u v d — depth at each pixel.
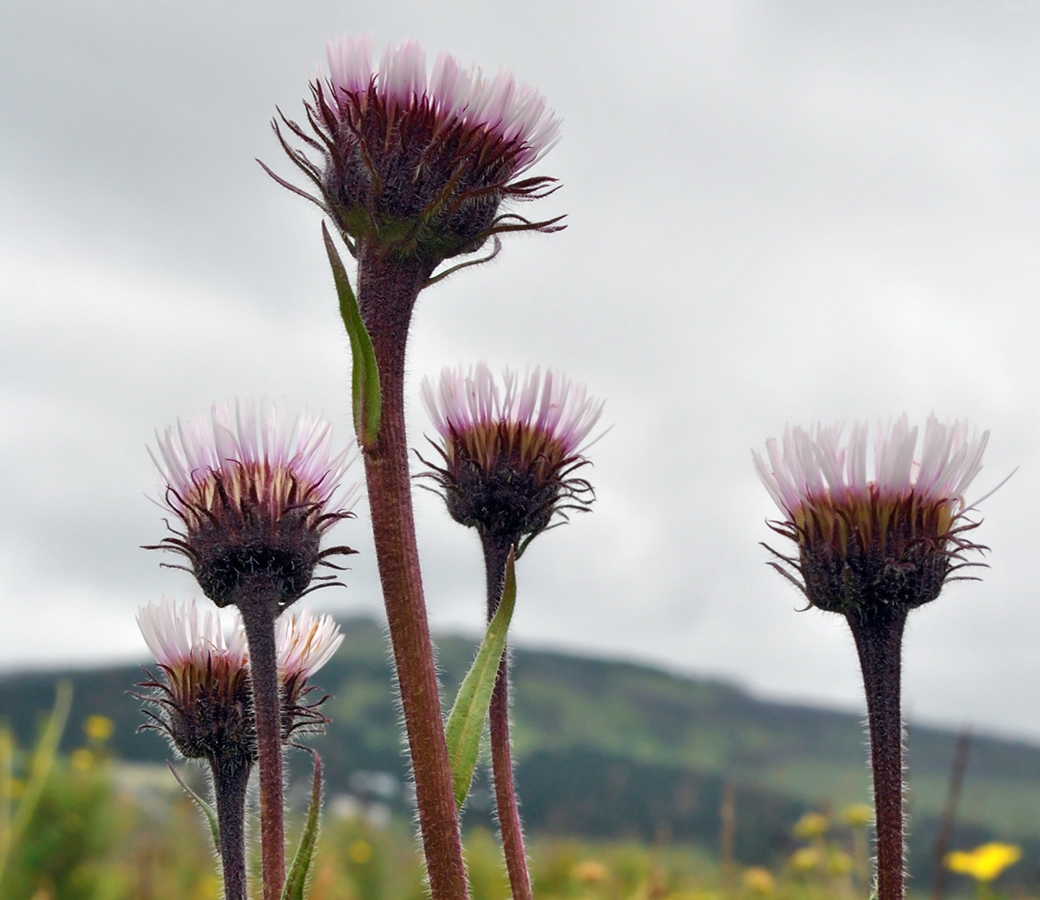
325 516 0.31
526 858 0.32
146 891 0.83
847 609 0.31
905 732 0.31
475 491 0.33
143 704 0.33
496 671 0.30
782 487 0.31
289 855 0.45
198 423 0.32
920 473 0.31
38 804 0.84
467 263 0.30
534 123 0.30
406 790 0.30
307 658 0.33
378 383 0.29
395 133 0.30
